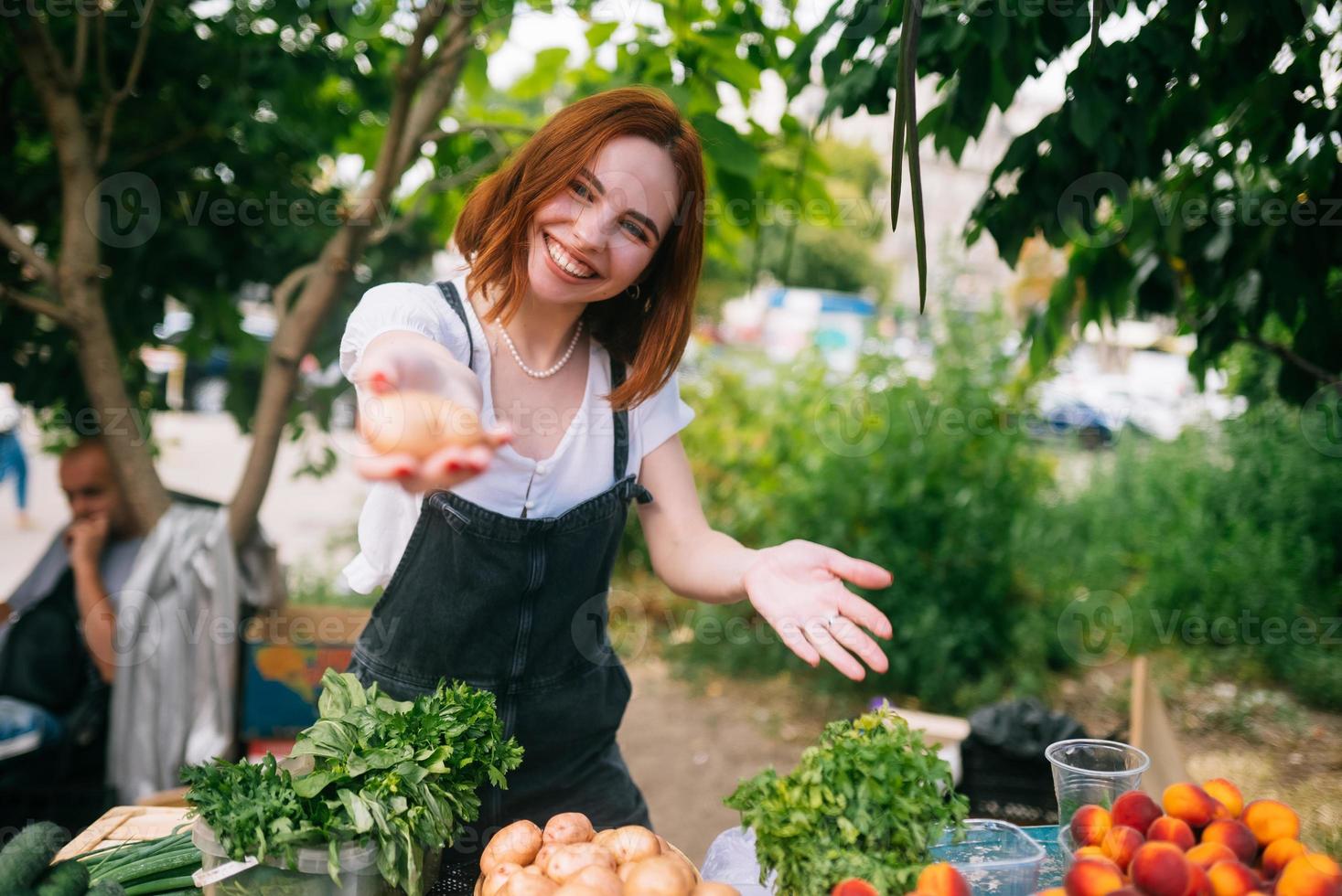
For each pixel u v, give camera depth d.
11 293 3.17
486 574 1.77
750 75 3.31
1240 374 4.98
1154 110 2.36
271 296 4.37
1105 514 6.49
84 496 3.34
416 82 3.30
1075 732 3.25
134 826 1.83
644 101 1.70
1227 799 1.49
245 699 3.41
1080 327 3.11
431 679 1.83
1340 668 5.21
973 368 5.78
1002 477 5.69
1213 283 2.91
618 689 2.04
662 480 2.02
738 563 1.83
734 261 4.02
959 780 3.32
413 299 1.69
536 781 1.92
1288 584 5.68
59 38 3.54
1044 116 2.38
